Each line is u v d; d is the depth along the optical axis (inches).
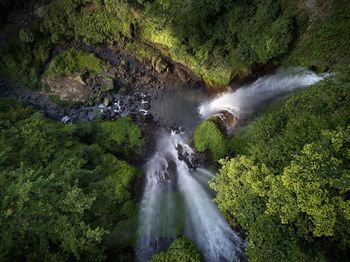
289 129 529.7
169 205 733.3
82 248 521.7
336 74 592.4
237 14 832.9
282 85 814.5
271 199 458.9
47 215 533.0
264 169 492.4
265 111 806.5
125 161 831.7
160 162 855.7
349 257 441.4
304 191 418.6
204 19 862.5
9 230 505.0
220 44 881.5
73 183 618.8
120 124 926.4
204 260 597.0
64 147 779.4
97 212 617.6
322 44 745.6
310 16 770.2
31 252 532.1
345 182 402.3
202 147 823.1
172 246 595.5
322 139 456.8
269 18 789.2
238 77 880.3
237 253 629.3
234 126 832.9
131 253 653.9
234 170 531.5
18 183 525.3
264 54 802.2
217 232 665.6
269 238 464.4
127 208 703.1
